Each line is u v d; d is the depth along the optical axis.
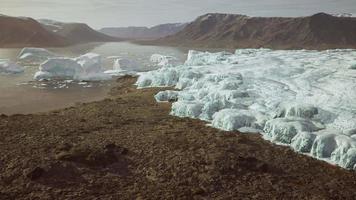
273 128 20.83
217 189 15.16
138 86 38.81
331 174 16.75
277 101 24.78
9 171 15.77
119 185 15.23
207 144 19.44
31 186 14.80
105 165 16.72
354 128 20.05
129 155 17.86
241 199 14.44
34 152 17.62
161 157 17.77
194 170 16.50
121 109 27.08
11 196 14.09
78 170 16.11
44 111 28.58
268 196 14.71
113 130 21.58
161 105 28.44
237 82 29.62
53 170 15.88
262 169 16.77
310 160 18.08
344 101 24.50
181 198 14.38
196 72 36.09
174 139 20.14
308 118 22.11
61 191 14.57
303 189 15.34
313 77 31.72
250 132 21.70
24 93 36.66
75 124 22.59
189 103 26.05
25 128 21.45
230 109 24.09
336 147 18.33
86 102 31.97
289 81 30.78
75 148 17.61
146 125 22.77
